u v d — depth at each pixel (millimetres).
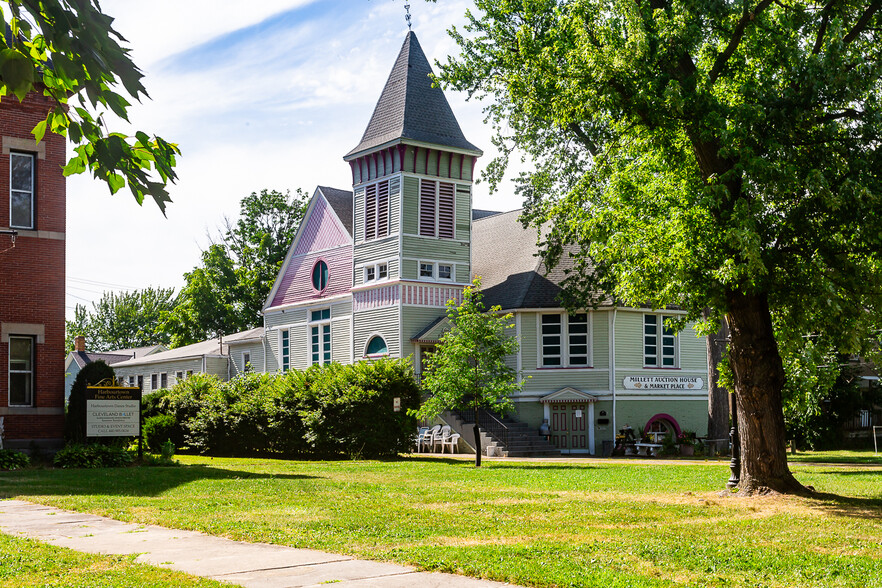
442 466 26625
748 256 14898
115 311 115812
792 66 16453
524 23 28406
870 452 39656
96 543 10617
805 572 9102
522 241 44781
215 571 8742
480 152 42438
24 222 26391
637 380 39094
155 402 40406
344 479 20781
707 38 18469
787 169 15289
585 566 9164
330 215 46312
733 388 18891
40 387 26281
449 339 27781
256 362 52781
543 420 38781
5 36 4391
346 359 43656
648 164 18500
